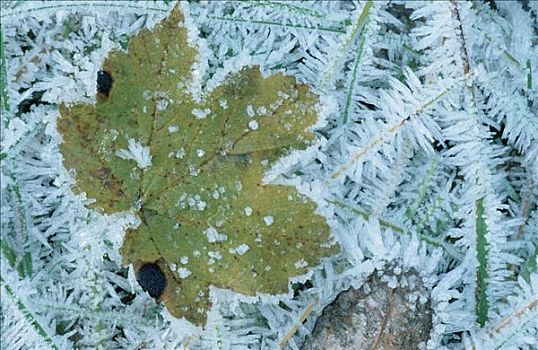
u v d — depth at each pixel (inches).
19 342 15.6
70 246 16.1
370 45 16.8
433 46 16.8
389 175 16.5
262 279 15.8
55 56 16.1
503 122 17.2
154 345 16.0
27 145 16.2
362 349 15.9
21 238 16.0
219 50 16.6
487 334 16.1
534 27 17.4
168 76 15.8
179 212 15.9
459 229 16.4
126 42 16.5
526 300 15.9
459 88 16.4
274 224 15.8
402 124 16.2
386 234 16.2
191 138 15.9
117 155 15.8
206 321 15.8
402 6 17.4
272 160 15.8
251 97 15.9
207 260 15.8
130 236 15.9
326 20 16.8
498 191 17.0
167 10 16.3
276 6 16.7
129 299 16.5
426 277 16.0
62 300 16.0
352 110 16.7
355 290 16.0
